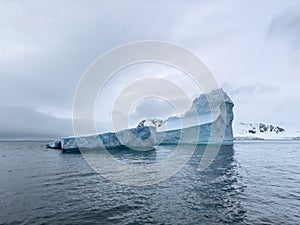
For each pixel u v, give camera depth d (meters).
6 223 7.01
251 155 30.72
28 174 15.37
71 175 14.88
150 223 7.11
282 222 7.21
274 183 12.72
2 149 46.75
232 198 9.76
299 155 31.73
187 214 7.88
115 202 9.16
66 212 8.01
